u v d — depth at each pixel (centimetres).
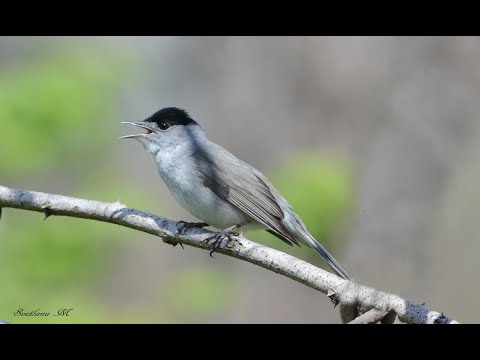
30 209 766
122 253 1449
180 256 1524
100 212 755
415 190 1384
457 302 1334
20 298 1205
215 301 1359
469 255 1341
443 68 1507
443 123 1460
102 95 1419
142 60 1628
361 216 1217
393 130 1473
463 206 1386
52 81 1365
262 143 1616
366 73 1567
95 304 1248
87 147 1404
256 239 1201
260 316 1473
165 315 1353
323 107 1590
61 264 1235
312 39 1598
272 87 1623
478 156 1431
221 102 1662
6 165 1312
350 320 577
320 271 621
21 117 1312
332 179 1216
